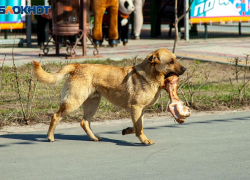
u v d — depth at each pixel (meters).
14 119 11.94
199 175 7.39
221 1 35.09
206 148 9.24
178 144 9.61
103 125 11.68
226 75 19.33
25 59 21.97
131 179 7.16
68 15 22.02
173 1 38.47
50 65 20.64
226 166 7.93
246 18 36.19
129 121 12.18
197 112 13.44
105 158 8.49
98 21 27.70
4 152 8.92
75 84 9.48
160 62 9.08
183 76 18.97
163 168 7.80
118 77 9.49
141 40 35.59
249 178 7.24
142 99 9.29
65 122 12.04
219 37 38.06
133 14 37.62
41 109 13.05
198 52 26.36
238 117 12.62
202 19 34.69
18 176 7.33
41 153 8.87
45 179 7.17
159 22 39.53
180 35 35.56
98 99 9.99
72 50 22.06
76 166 7.92
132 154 8.80
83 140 10.08
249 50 27.48
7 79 15.49
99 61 22.05
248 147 9.30
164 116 12.84
